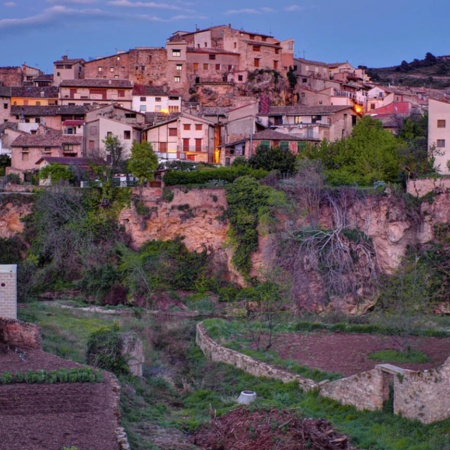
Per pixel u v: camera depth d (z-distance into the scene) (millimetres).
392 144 90938
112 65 145000
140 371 44656
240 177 82625
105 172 86188
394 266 77125
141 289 77875
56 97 137125
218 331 54156
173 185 85500
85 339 51188
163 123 107938
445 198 79000
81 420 32469
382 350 48312
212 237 82625
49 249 82188
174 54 142250
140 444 32375
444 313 72375
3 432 30375
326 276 74312
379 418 36500
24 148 106250
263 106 118688
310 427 33406
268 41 151500
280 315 62906
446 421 35375
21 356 40375
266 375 44344
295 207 79750
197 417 37938
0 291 48719
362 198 79562
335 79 158000
